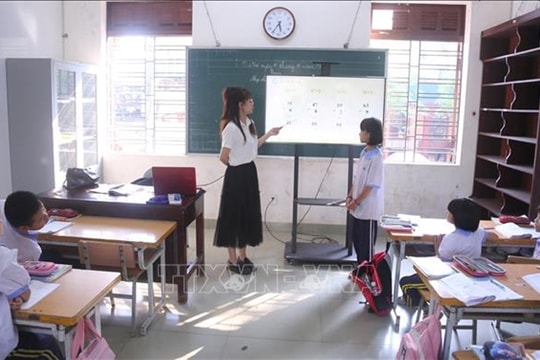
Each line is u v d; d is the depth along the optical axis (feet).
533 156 13.96
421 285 9.00
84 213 10.67
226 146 12.12
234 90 12.24
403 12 16.37
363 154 12.04
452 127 16.83
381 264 10.60
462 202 8.54
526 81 12.84
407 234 9.78
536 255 8.99
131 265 8.91
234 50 15.97
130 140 17.67
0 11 13.84
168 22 16.99
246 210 12.70
